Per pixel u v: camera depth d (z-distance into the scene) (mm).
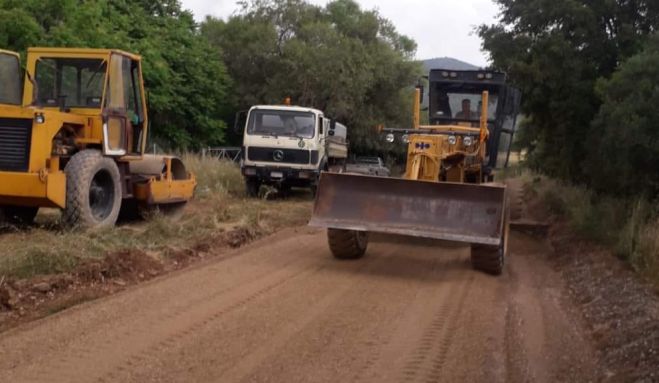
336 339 7172
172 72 27891
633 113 12453
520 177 24672
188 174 15031
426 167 12266
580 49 16688
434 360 6695
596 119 14086
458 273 10883
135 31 27406
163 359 6367
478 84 14977
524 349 7223
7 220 12180
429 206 10664
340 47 36500
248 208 16312
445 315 8344
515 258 12812
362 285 9711
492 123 14945
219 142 32531
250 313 7953
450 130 13633
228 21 38250
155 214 13062
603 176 14930
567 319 8664
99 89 12141
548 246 14289
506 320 8281
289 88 35688
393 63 39000
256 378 5996
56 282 8500
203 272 10039
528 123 20188
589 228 13781
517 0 17359
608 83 13703
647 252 10852
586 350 7371
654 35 13766
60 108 12117
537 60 16609
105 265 9352
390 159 39125
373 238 13539
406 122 39875
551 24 17016
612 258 11734
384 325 7770
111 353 6461
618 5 16516
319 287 9430
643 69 12750
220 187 19766
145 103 13430
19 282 8312
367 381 6070
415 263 11523
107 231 11141
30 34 18922
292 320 7762
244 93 36375
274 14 38625
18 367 6059
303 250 12258
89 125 12055
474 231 10422
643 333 7535
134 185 13281
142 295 8555
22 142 11016
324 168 21656
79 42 19906
